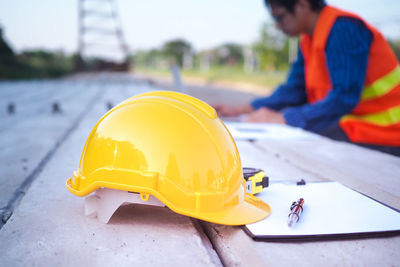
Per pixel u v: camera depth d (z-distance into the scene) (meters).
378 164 2.08
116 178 1.13
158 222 1.19
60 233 1.09
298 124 3.10
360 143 2.93
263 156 2.22
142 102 1.21
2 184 1.65
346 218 1.19
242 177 1.27
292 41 32.72
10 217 1.22
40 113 4.57
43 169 1.88
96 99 6.91
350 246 1.04
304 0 3.07
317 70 3.21
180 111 1.17
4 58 22.95
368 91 2.99
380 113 2.95
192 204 1.11
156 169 1.11
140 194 1.12
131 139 1.14
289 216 1.13
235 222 1.10
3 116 4.22
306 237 1.05
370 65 2.93
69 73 32.00
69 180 1.33
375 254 1.00
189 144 1.12
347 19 2.90
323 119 3.03
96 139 1.21
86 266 0.91
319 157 2.20
